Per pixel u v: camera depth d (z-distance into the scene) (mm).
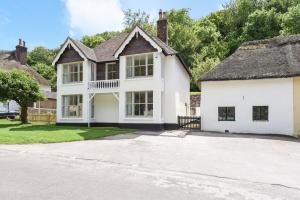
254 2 74375
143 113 27141
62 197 7141
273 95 23688
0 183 8281
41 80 52656
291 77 22875
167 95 27562
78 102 30625
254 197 7559
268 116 23797
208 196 7520
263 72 23938
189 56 59219
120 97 27891
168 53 27125
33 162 11375
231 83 25328
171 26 61250
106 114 30172
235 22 75125
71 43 30438
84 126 29656
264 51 26609
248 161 12438
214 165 11469
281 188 8484
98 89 29031
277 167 11328
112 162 11672
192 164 11570
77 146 15836
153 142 18000
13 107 42469
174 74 27484
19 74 30078
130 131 24047
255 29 62281
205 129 26078
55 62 31281
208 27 72062
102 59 30578
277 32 60000
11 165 10711
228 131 25125
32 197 7102
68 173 9656
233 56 27438
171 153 14070
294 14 55312
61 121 30953
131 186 8258
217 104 25750
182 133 23359
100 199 7066
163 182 8797
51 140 17547
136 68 27656
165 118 27516
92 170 10188
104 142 17641
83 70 29953
